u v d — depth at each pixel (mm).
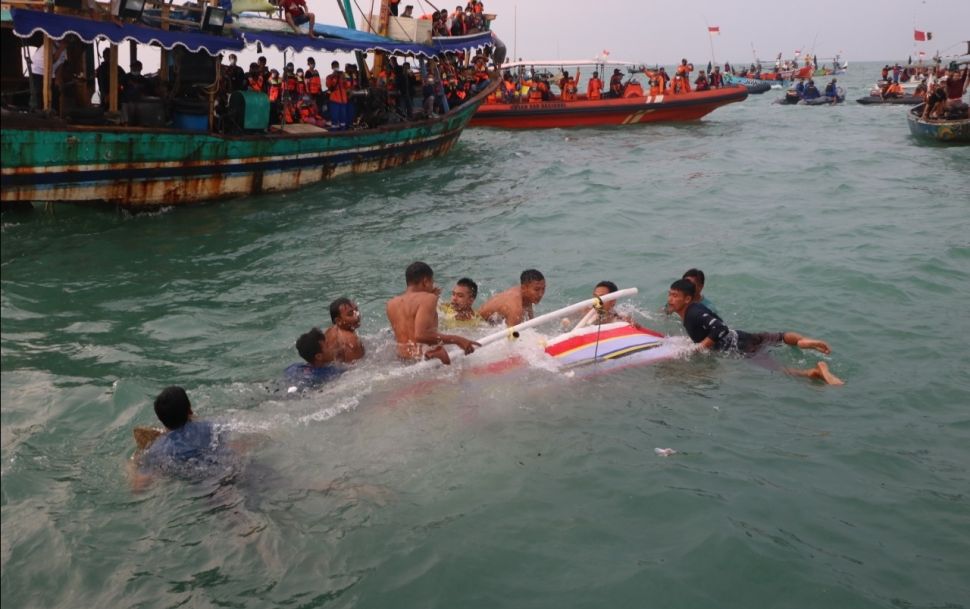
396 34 18859
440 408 5992
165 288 9297
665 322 8156
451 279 9766
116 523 4820
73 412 6133
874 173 17562
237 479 5164
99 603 4199
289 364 7035
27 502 5008
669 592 4176
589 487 5090
